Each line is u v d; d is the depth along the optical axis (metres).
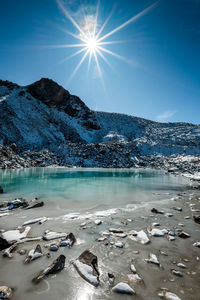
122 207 7.62
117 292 2.46
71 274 2.85
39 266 3.09
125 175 24.06
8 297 2.33
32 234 4.48
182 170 32.06
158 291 2.51
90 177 20.11
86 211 6.84
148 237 4.50
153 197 10.05
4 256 3.41
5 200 8.48
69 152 46.47
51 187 12.57
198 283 2.71
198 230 5.10
